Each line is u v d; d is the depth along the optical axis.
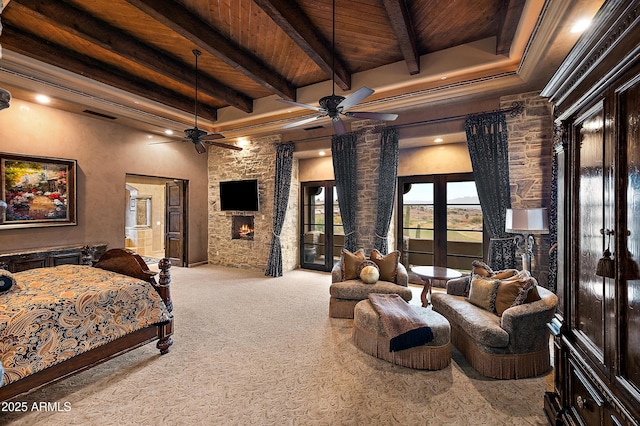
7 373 1.87
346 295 3.78
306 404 2.13
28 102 4.58
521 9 2.98
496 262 4.26
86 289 2.49
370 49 4.16
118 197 5.73
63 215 4.96
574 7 2.46
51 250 4.53
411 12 3.35
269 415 2.02
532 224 3.42
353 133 5.53
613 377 1.30
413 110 4.95
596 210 1.51
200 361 2.73
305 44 3.52
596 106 1.47
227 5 3.25
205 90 5.05
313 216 6.99
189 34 3.40
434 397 2.22
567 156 1.86
